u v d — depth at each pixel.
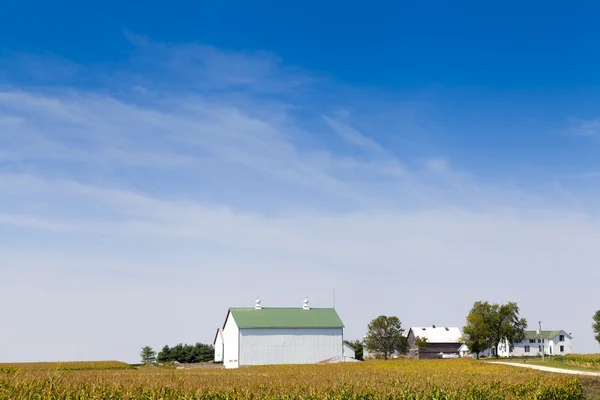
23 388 29.55
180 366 114.25
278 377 47.38
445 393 35.25
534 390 40.56
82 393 30.50
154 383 36.09
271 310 113.69
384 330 140.75
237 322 107.00
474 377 45.72
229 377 47.84
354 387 35.47
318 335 109.06
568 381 45.53
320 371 71.19
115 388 32.78
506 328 137.12
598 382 60.75
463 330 138.50
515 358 135.75
